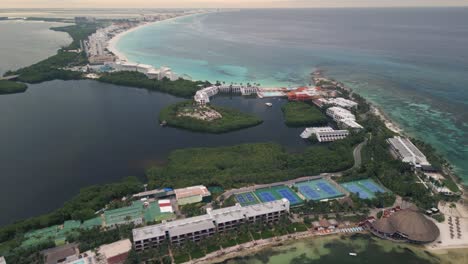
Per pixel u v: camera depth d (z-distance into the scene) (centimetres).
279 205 16125
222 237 14475
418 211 16062
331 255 13875
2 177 19475
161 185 18325
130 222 15225
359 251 14088
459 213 16375
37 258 13075
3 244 13862
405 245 14388
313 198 17488
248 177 18988
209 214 15312
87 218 15525
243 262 13425
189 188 17788
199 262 13325
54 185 18775
